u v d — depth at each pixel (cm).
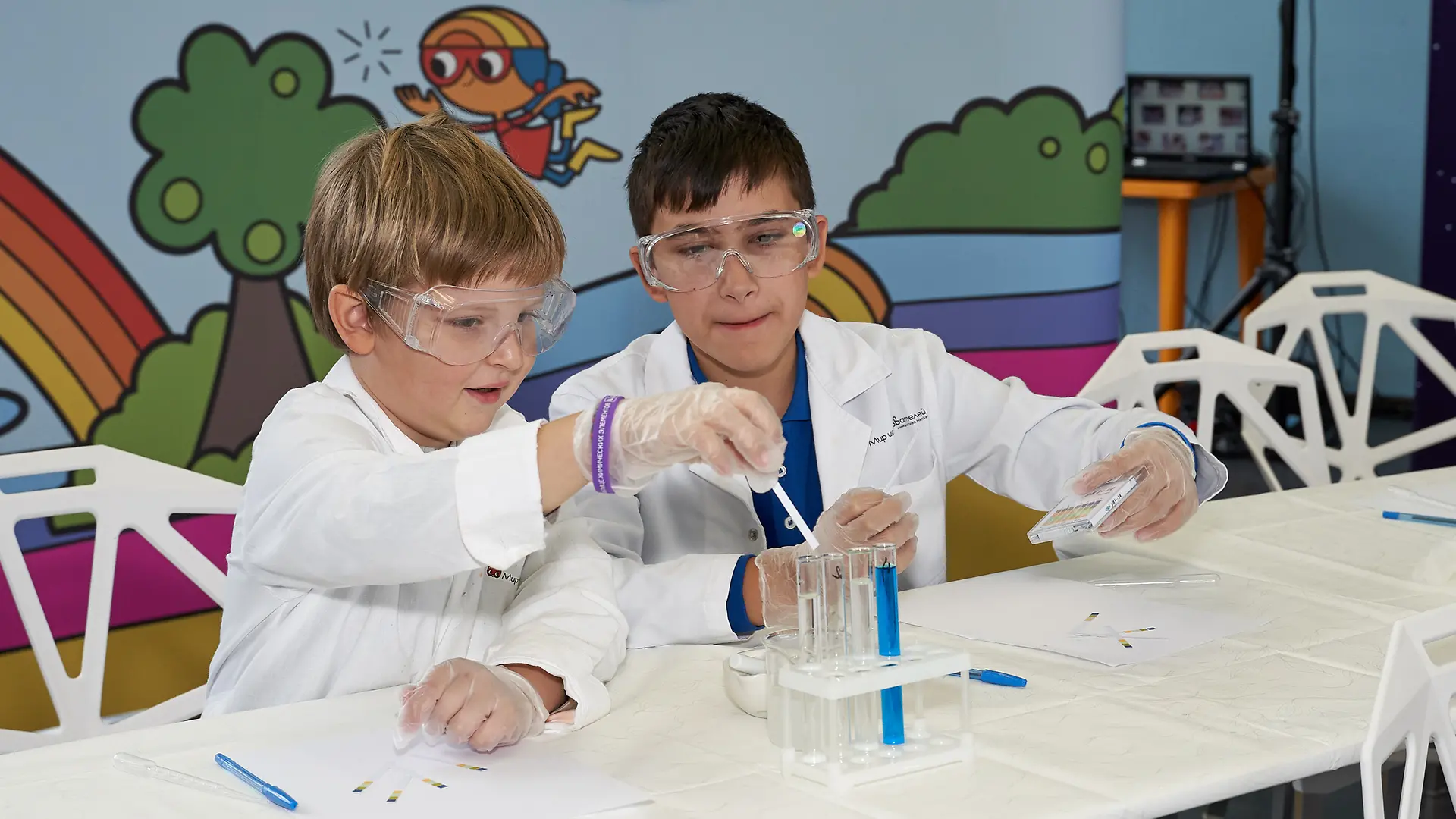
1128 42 518
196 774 90
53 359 211
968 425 169
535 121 239
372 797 85
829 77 259
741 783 87
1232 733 93
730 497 157
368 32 225
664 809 83
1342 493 172
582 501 146
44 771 91
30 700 213
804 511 162
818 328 164
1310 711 97
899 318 272
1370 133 511
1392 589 130
